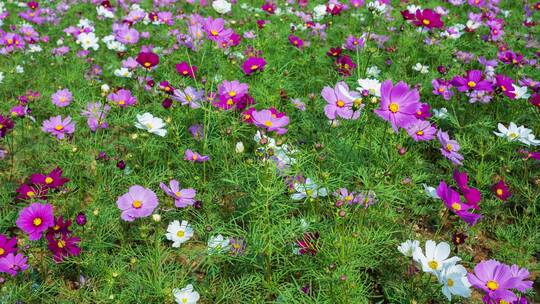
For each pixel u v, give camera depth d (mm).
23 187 1281
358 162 1413
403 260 1275
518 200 1494
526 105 1785
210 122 1573
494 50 2205
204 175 1420
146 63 1723
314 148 1304
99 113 1515
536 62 2098
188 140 1559
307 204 1320
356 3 2609
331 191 1305
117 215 1331
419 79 1913
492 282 1057
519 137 1469
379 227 1247
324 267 1158
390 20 2520
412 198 1412
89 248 1249
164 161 1545
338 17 2652
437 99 1825
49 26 2660
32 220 1146
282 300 1156
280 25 2445
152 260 1167
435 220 1428
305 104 1687
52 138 1521
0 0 3059
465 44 2258
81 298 1174
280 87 1707
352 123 1541
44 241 1269
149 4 3119
